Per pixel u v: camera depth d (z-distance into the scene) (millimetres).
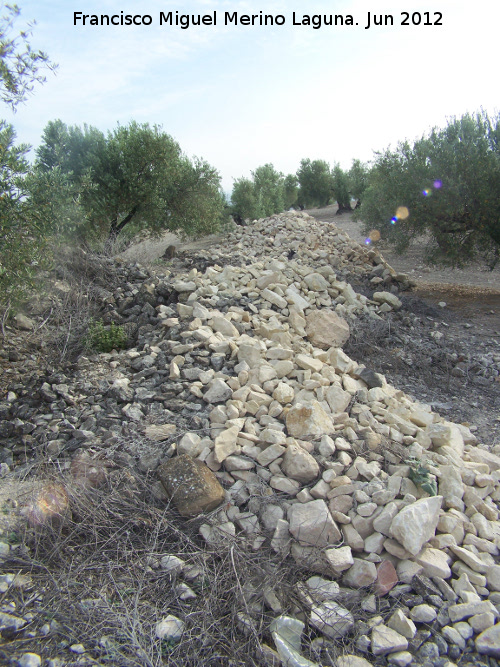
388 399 4891
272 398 4508
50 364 5762
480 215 9984
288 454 3672
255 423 4184
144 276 8680
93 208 11688
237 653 2639
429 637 2801
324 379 4828
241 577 3033
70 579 2992
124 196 12461
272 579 3041
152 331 6242
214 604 2875
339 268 11195
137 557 3166
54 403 4707
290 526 3291
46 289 7496
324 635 2809
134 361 5484
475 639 2816
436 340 7988
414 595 3035
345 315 8203
